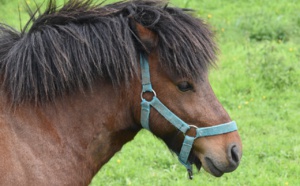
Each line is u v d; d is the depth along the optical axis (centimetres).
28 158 359
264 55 966
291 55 1012
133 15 385
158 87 385
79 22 386
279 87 915
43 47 375
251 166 693
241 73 951
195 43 380
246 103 860
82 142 384
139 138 764
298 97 883
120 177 675
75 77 377
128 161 703
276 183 656
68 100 380
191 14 404
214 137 393
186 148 396
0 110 364
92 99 384
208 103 392
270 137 762
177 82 384
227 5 1284
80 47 376
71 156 378
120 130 397
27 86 371
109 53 378
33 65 374
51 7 395
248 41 1100
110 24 382
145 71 384
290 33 1122
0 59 381
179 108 388
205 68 387
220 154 391
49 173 365
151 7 390
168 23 382
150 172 683
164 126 391
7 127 360
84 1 403
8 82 373
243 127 790
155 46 383
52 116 376
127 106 390
